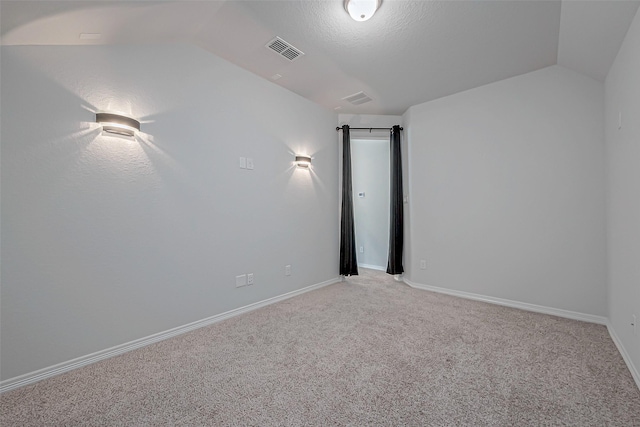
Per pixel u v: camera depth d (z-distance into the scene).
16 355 1.64
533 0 1.88
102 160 1.96
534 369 1.77
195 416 1.38
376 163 5.44
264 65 2.83
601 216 2.53
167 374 1.75
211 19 2.11
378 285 4.00
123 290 2.06
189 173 2.46
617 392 1.53
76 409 1.44
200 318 2.52
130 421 1.35
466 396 1.51
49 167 1.75
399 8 1.98
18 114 1.66
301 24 2.17
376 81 3.16
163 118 2.29
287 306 3.07
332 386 1.61
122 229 2.06
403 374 1.72
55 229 1.77
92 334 1.91
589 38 2.07
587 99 2.61
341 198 4.27
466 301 3.22
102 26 1.76
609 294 2.39
